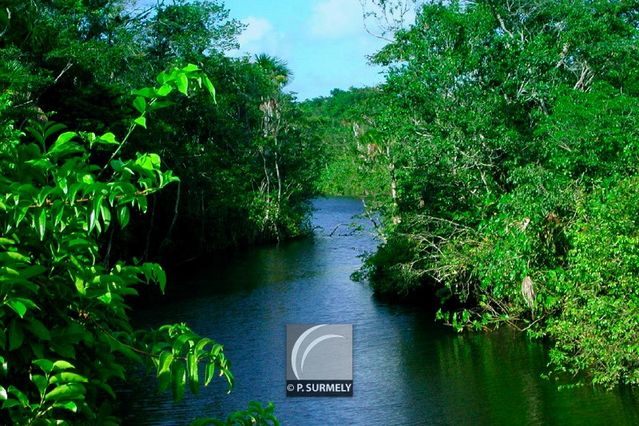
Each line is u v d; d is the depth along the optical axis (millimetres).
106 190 2889
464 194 23031
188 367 3172
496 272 18000
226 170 40938
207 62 36188
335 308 22312
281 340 18609
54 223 2945
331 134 69812
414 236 22953
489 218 21375
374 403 13805
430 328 19438
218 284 27578
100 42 27500
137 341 3385
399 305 22406
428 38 22984
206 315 21812
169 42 33750
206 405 13836
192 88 3043
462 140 21359
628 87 23172
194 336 3244
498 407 13344
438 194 23156
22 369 2998
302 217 46469
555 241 17984
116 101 27141
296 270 30578
